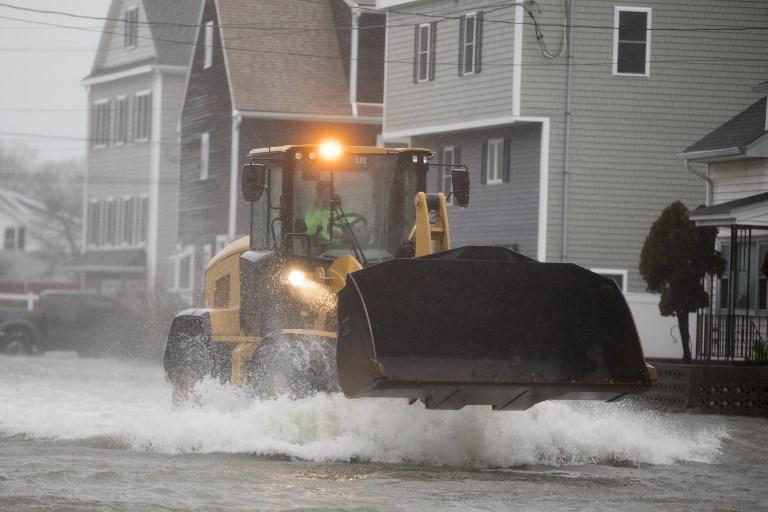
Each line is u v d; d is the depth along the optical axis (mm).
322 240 59906
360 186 60531
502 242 147375
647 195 141750
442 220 57969
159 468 49156
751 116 126250
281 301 60000
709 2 142625
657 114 141875
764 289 120188
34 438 58438
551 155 140375
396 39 160125
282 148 60656
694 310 108250
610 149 141250
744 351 114312
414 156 60875
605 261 141250
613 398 51188
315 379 55000
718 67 142875
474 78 146500
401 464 52094
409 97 157625
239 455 53250
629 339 51031
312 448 52844
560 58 140375
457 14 149750
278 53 190125
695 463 56844
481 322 50156
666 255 108000
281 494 43500
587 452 55688
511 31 140750
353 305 49938
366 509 41031
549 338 50562
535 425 54938
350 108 187625
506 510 41812
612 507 43188
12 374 118188
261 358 57125
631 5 141375
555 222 140625
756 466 56594
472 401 50500
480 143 151000
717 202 124938
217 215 197375
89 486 44688
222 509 40438
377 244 60375
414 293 50000
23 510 39719
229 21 189875
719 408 93312
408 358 49281
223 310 66000
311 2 194875
